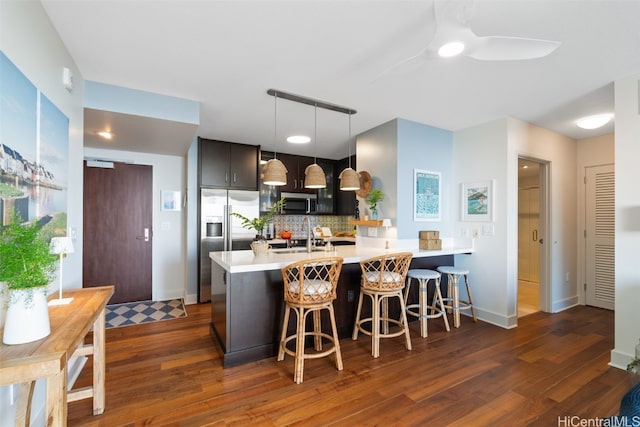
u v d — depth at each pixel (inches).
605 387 82.8
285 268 89.9
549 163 152.8
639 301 91.4
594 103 116.3
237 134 163.0
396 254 104.1
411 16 67.0
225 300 97.5
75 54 81.7
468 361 97.7
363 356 100.9
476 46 63.8
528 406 74.5
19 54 53.6
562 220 159.3
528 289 203.8
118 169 166.4
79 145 90.3
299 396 78.2
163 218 176.4
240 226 178.4
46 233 64.4
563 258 159.6
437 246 137.8
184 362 96.6
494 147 136.5
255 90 106.1
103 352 71.8
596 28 70.2
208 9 64.5
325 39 75.9
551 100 114.0
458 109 123.8
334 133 159.2
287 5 63.4
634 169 92.7
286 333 100.7
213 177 175.0
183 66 89.2
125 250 167.6
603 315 147.6
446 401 76.3
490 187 137.3
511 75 94.3
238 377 87.4
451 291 136.5
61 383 41.1
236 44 78.0
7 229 47.9
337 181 228.1
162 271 175.9
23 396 45.6
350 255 118.3
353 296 119.8
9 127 49.6
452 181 153.6
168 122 112.5
